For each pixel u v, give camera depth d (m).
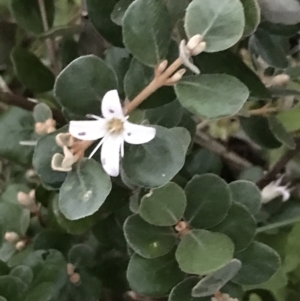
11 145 0.19
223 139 0.24
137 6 0.13
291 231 0.22
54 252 0.18
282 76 0.18
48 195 0.20
